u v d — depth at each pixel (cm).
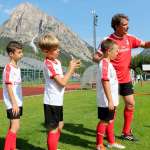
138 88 1970
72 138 402
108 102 333
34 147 361
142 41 401
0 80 2562
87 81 1975
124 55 389
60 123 320
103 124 343
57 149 347
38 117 581
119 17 381
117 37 388
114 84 344
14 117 320
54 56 315
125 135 398
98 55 352
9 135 321
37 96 1245
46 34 317
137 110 683
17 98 327
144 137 411
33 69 3334
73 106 791
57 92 313
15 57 326
